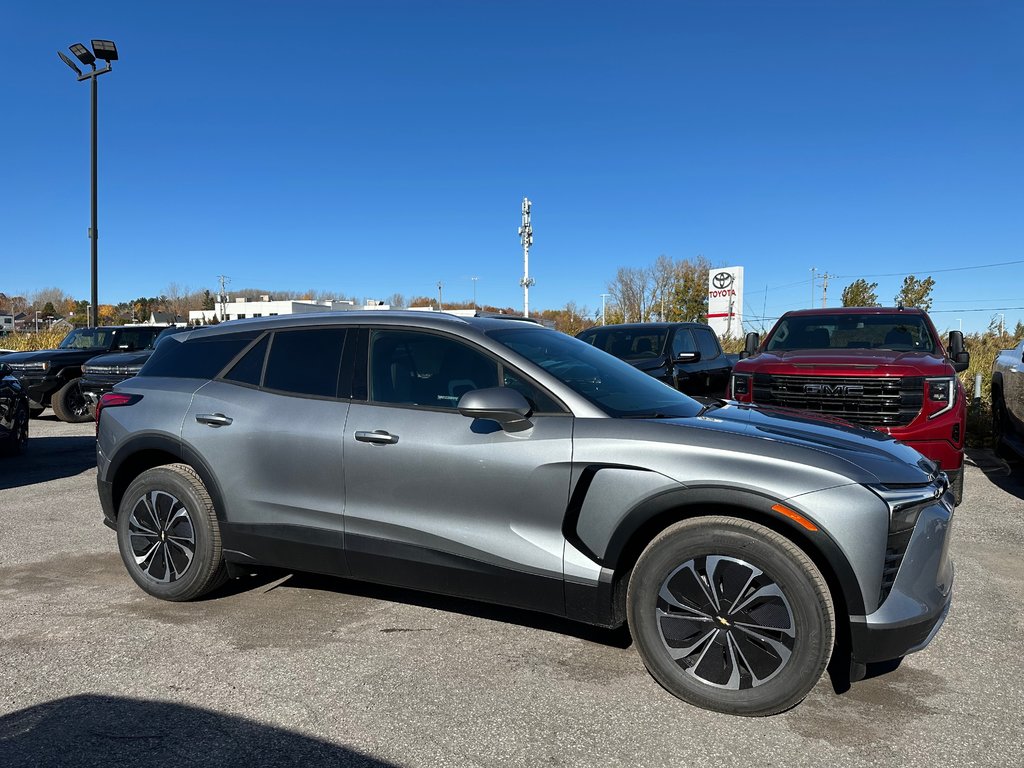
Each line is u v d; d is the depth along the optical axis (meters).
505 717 2.83
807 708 2.91
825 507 2.71
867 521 2.70
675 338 9.98
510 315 4.34
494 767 2.50
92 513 6.05
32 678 3.13
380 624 3.74
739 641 2.83
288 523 3.68
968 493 6.91
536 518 3.16
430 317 3.69
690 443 2.96
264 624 3.73
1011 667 3.29
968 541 5.29
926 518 2.84
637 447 3.00
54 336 21.84
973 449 9.49
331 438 3.56
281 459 3.68
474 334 3.53
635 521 2.97
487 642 3.52
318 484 3.60
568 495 3.09
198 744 2.63
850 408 6.08
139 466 4.27
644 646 2.99
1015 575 4.55
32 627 3.69
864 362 6.21
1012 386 7.45
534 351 3.56
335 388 3.70
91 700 2.95
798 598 2.72
